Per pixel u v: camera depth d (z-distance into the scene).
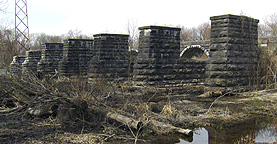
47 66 32.56
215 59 17.06
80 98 10.20
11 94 10.41
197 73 22.03
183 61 20.95
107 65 23.48
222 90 16.58
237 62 17.17
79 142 7.54
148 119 9.38
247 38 17.77
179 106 12.57
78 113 9.43
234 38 16.95
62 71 28.64
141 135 8.43
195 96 16.34
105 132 8.47
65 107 9.48
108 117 9.28
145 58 19.33
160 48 19.59
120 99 13.22
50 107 10.03
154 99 14.74
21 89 10.41
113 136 8.16
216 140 8.20
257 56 18.75
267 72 18.25
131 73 24.22
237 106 12.88
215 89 16.86
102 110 9.63
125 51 24.25
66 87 11.24
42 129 8.65
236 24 17.05
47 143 7.36
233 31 16.91
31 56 35.22
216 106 12.91
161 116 9.88
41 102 9.98
